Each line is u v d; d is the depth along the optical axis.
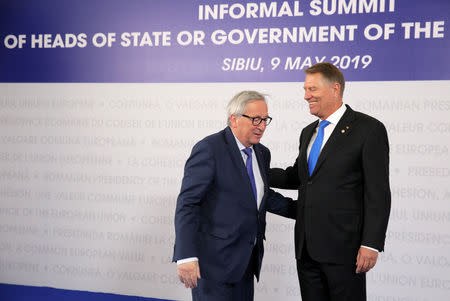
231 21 3.14
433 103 2.82
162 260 3.27
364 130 1.82
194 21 3.20
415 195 2.86
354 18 2.93
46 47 3.43
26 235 3.48
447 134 2.80
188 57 3.21
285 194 3.07
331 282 1.86
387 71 2.89
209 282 1.87
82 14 3.38
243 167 1.88
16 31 3.48
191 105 3.21
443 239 2.82
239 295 1.96
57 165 3.43
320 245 1.85
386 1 2.88
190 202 1.84
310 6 3.00
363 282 1.89
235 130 1.91
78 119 3.39
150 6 3.27
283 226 3.08
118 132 3.33
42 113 3.45
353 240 1.82
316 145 1.95
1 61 3.51
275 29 3.07
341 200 1.83
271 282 3.10
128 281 3.32
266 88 3.09
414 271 2.88
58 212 3.43
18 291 3.41
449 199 2.81
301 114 3.04
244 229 1.87
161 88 3.26
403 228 2.89
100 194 3.36
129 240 3.32
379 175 1.77
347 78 2.95
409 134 2.86
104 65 3.35
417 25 2.83
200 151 1.87
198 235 1.89
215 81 3.18
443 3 2.79
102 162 3.35
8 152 3.50
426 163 2.84
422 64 2.83
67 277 3.42
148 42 3.27
